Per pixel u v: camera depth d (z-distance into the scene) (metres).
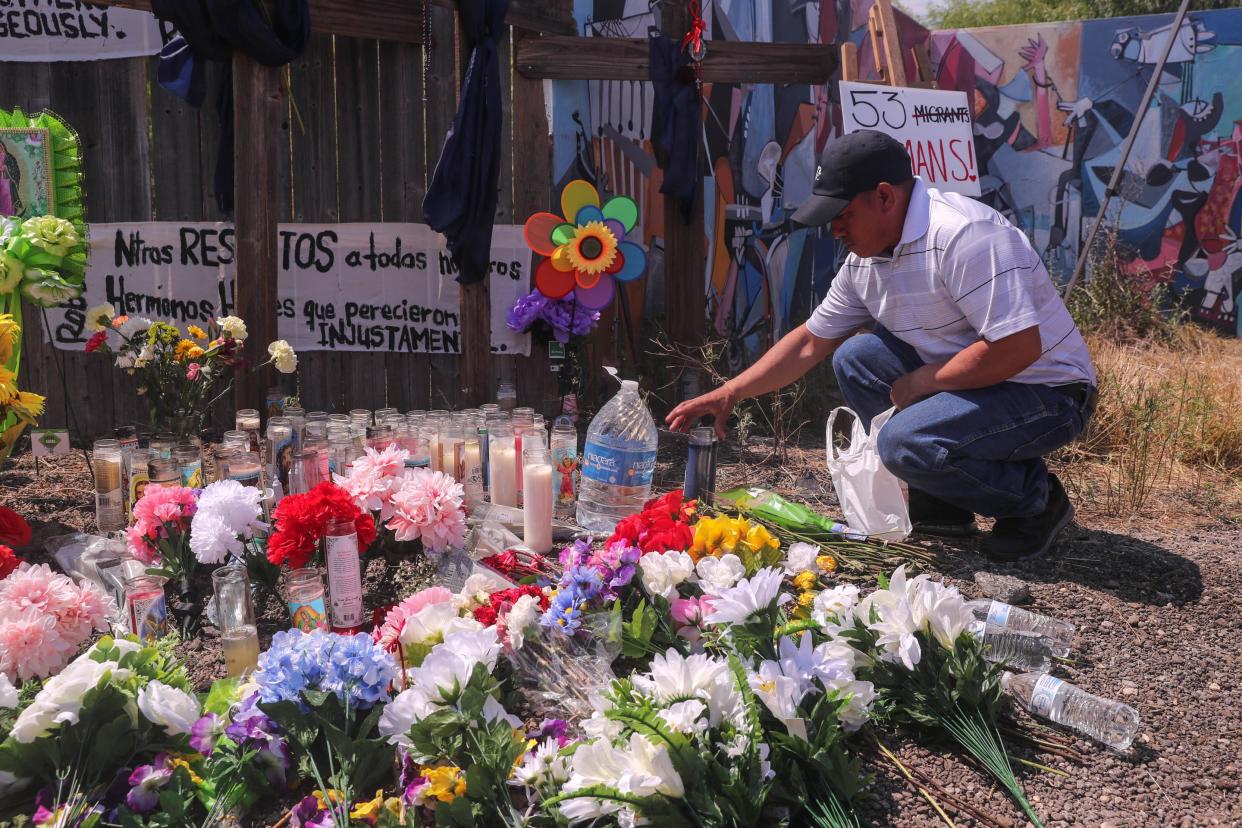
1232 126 9.69
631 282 7.12
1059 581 3.45
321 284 5.78
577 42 5.67
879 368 3.90
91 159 5.45
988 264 3.33
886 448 3.52
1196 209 9.88
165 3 4.52
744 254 8.09
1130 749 2.42
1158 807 2.19
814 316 3.95
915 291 3.52
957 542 3.81
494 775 1.90
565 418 3.76
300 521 2.63
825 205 3.40
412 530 2.96
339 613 2.68
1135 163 9.96
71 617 2.49
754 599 2.23
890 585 2.48
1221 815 2.17
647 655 2.65
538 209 5.81
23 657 2.32
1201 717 2.59
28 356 5.46
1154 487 4.95
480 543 3.24
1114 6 17.61
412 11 5.36
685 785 1.87
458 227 5.29
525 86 5.70
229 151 5.21
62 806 1.87
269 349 4.55
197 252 5.56
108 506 3.58
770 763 2.02
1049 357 3.48
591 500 3.59
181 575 2.88
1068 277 10.20
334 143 5.67
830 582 3.26
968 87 10.27
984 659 2.47
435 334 5.84
